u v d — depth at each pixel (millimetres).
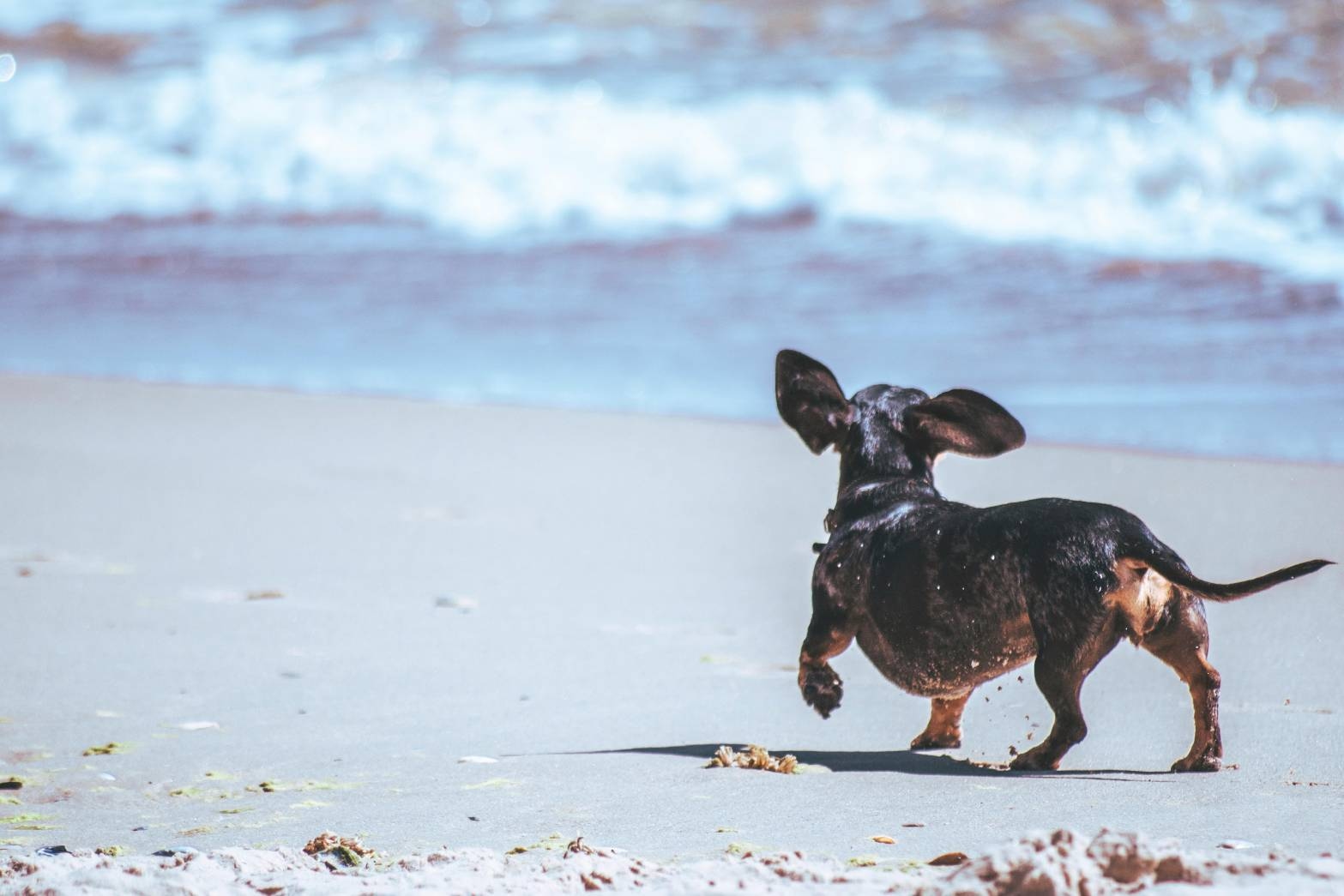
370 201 32438
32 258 30672
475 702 10836
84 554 15469
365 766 9266
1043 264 26844
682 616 13438
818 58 34781
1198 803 7879
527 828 7770
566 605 13766
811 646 9742
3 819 8227
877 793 8297
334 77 35594
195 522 16953
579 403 23297
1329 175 28703
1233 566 14164
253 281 29266
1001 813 7762
